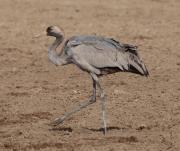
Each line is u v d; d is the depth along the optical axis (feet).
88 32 107.55
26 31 108.17
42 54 92.48
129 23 115.55
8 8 130.31
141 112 63.93
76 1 139.33
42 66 85.71
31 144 54.70
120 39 102.27
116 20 118.52
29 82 77.41
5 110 65.62
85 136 56.54
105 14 124.36
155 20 118.42
